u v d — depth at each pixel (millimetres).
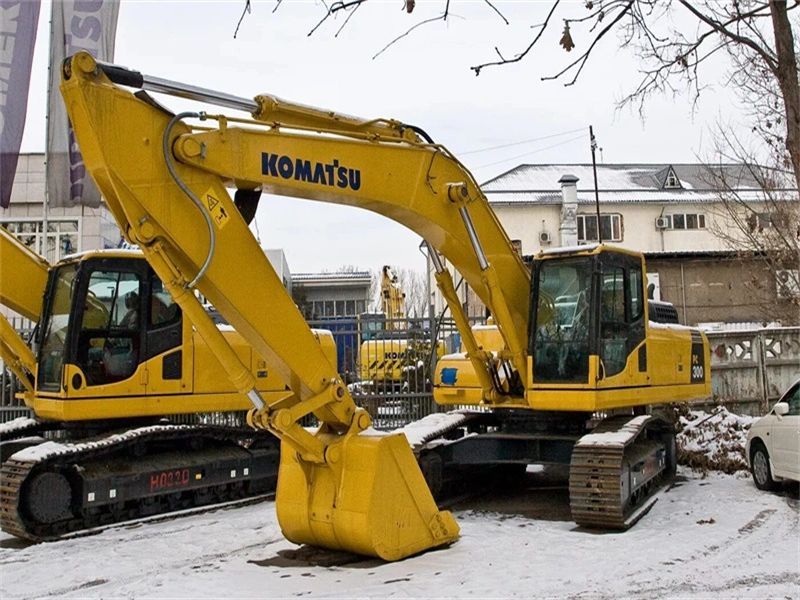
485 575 6594
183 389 10023
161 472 9727
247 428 10969
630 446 9695
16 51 15273
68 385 9156
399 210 7785
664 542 7793
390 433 7168
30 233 19859
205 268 5973
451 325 15844
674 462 11234
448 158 8289
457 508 9961
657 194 40594
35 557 7891
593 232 39312
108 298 9570
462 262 8789
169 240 5980
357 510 6801
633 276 9836
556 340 9203
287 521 7277
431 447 9727
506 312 8953
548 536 8102
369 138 7406
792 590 6188
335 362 12211
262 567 7129
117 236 21578
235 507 10359
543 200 38500
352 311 47406
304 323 6672
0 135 15227
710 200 38375
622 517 8258
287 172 6656
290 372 6656
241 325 6414
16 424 10961
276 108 6746
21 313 10508
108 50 15773
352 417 7070
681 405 13992
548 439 9422
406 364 15648
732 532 8211
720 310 31906
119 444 9391
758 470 10578
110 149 5676
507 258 9297
